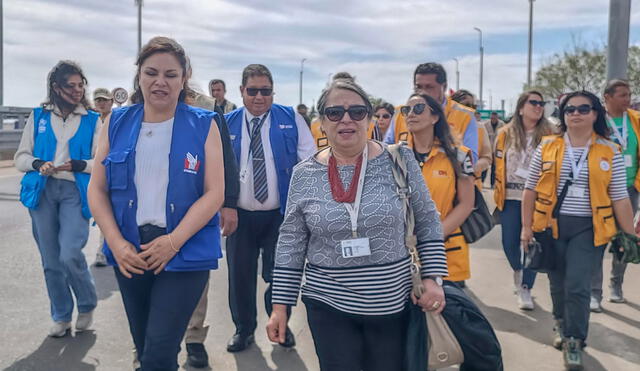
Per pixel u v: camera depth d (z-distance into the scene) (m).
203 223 2.86
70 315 4.72
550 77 35.12
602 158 4.14
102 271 6.66
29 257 7.07
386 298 2.62
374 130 6.47
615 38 8.31
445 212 3.62
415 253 2.69
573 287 4.13
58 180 4.53
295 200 2.72
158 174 2.88
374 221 2.59
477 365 2.67
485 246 8.09
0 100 22.27
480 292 6.02
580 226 4.15
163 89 2.88
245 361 4.34
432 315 2.62
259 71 4.42
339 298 2.64
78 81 4.58
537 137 5.48
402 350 2.71
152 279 2.98
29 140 4.59
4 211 10.19
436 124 3.67
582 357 4.38
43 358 4.30
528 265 4.41
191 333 4.20
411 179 2.72
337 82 2.71
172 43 2.93
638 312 5.36
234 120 4.61
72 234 4.54
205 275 2.97
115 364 4.23
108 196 2.98
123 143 2.93
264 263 4.66
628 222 4.16
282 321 2.69
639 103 11.01
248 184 4.46
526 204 4.44
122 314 5.23
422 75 4.18
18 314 5.15
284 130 4.54
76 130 4.59
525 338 4.77
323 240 2.65
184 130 2.92
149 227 2.88
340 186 2.65
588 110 4.13
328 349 2.68
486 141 5.49
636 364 4.26
